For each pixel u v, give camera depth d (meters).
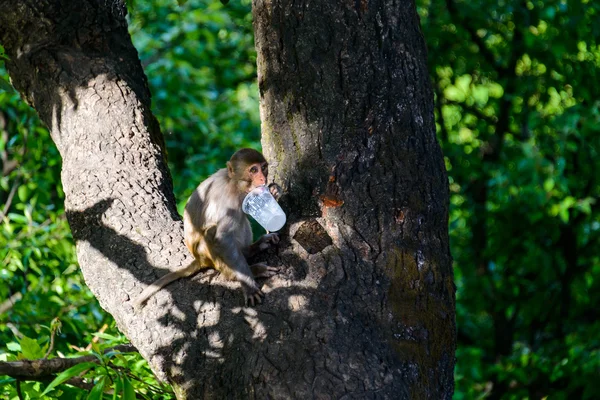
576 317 13.80
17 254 8.95
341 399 4.18
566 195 12.16
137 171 5.81
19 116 11.23
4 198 12.05
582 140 11.73
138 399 5.83
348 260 4.71
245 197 4.93
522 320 14.70
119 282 5.15
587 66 12.98
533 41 12.00
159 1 13.72
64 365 5.36
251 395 4.31
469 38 13.80
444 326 4.82
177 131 12.77
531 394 12.57
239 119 13.24
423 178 4.90
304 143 4.98
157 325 4.83
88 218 5.55
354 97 4.91
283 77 5.04
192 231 5.30
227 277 4.93
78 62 6.29
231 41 14.76
